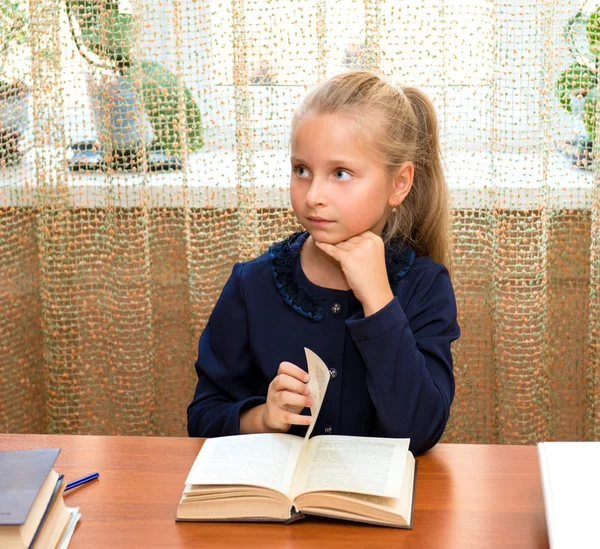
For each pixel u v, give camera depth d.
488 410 1.87
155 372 1.91
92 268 1.87
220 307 1.30
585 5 1.62
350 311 1.24
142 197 1.76
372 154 1.12
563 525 0.83
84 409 1.94
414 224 1.35
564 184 1.73
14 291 1.85
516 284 1.74
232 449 1.02
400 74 1.67
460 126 1.72
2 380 1.87
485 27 1.67
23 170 1.81
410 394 1.10
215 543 0.90
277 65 1.69
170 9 1.70
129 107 1.72
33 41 1.73
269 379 1.25
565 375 1.85
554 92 1.67
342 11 1.66
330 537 0.90
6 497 0.82
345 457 0.99
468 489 1.00
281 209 1.77
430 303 1.25
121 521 0.94
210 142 1.75
